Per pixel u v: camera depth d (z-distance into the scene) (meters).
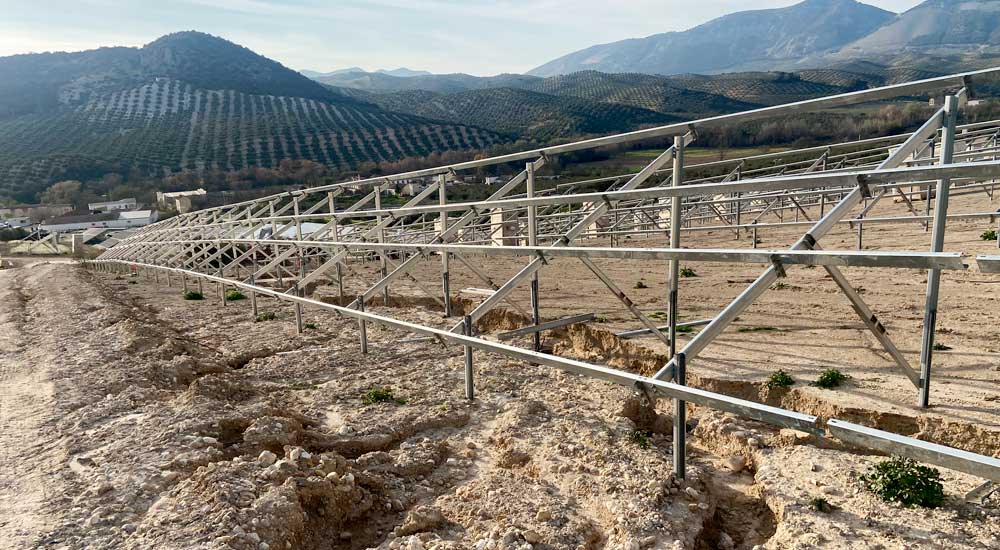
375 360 9.81
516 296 12.66
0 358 11.00
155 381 8.51
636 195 5.73
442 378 8.63
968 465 3.04
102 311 15.26
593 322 9.72
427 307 13.74
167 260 23.34
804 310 9.12
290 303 16.23
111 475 5.38
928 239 11.94
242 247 26.66
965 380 5.89
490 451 6.42
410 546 4.52
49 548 4.28
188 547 4.13
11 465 5.89
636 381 4.74
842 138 32.34
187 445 5.98
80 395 7.90
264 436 6.20
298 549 4.60
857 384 6.16
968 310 7.96
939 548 3.98
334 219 14.36
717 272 12.94
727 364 7.27
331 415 7.48
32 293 23.66
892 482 4.62
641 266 15.00
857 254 3.89
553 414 7.04
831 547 4.16
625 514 4.82
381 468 5.96
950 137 4.79
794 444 5.79
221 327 13.46
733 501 5.35
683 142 6.70
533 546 4.54
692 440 6.55
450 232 10.71
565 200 6.62
